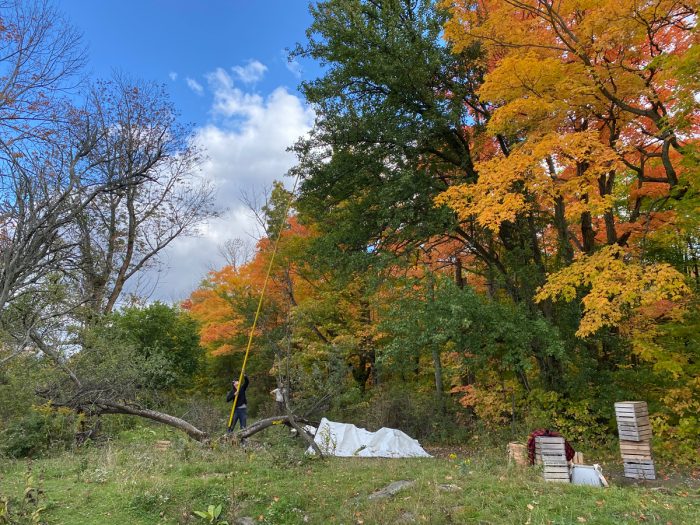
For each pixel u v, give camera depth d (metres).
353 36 12.79
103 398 10.20
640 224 11.86
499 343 11.87
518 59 9.30
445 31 10.66
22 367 10.27
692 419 10.09
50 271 6.77
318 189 14.49
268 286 18.38
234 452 8.62
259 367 22.06
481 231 13.90
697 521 4.93
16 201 5.39
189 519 5.24
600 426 11.47
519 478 6.79
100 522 5.12
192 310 29.50
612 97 9.20
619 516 5.05
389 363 14.28
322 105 13.30
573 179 8.79
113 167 7.75
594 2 8.57
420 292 13.02
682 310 11.34
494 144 14.52
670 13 8.49
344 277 14.85
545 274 12.47
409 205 13.05
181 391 20.77
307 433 10.24
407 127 12.98
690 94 8.02
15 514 5.08
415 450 11.43
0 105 7.73
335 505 5.75
